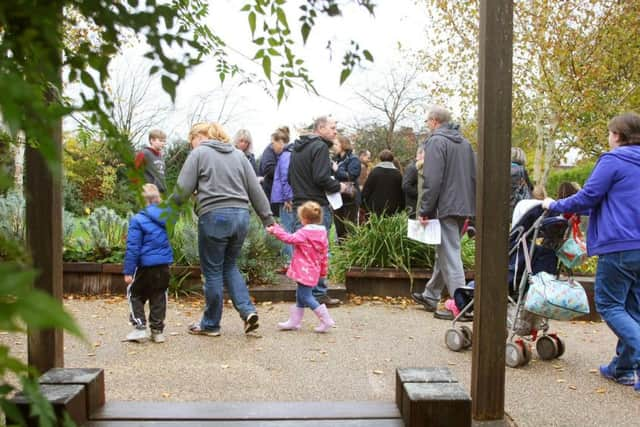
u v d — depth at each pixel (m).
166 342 5.05
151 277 4.96
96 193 12.02
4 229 6.57
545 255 4.73
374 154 22.19
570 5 14.51
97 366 4.37
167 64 0.99
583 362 4.77
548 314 4.36
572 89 14.80
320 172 6.38
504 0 2.95
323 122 6.48
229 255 5.14
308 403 2.96
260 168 8.99
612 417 3.55
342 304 6.83
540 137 16.11
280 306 6.59
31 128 0.72
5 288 0.56
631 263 3.94
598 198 4.03
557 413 3.60
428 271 7.12
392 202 8.27
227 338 5.21
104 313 6.14
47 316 0.55
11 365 0.72
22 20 0.87
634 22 14.14
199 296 6.96
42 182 3.03
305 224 5.50
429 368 2.95
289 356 4.71
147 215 4.86
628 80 15.36
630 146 4.07
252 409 2.86
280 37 1.32
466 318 5.11
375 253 7.23
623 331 3.99
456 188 5.85
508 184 3.06
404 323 5.95
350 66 1.25
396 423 2.71
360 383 4.11
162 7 0.98
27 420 1.59
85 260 7.25
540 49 14.94
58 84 0.96
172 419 2.73
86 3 0.92
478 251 3.14
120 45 1.00
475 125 17.02
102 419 2.71
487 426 3.08
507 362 4.59
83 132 1.72
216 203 4.86
